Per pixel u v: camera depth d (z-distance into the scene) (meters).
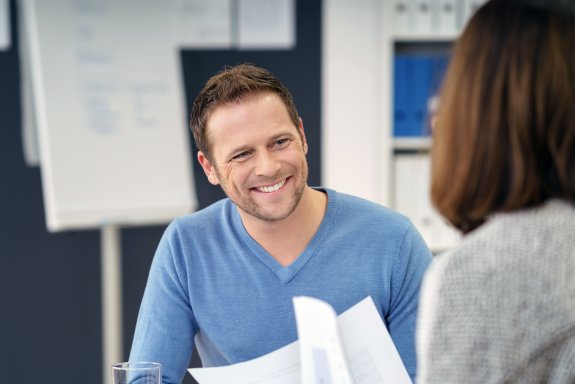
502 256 1.06
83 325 4.83
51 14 4.36
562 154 1.06
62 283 4.80
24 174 4.71
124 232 4.87
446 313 1.08
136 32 4.52
